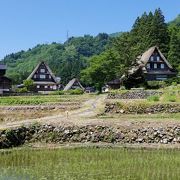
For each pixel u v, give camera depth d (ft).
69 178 65.21
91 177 65.62
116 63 334.03
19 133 102.47
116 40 340.59
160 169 70.95
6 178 65.92
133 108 140.36
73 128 105.40
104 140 102.27
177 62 398.21
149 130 102.78
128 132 102.89
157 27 436.35
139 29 460.14
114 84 337.52
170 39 433.07
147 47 414.82
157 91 226.58
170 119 117.08
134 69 306.76
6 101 216.33
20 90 376.89
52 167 73.46
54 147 96.73
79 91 354.54
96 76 345.92
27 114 178.50
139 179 64.28
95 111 149.89
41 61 465.06
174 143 100.48
